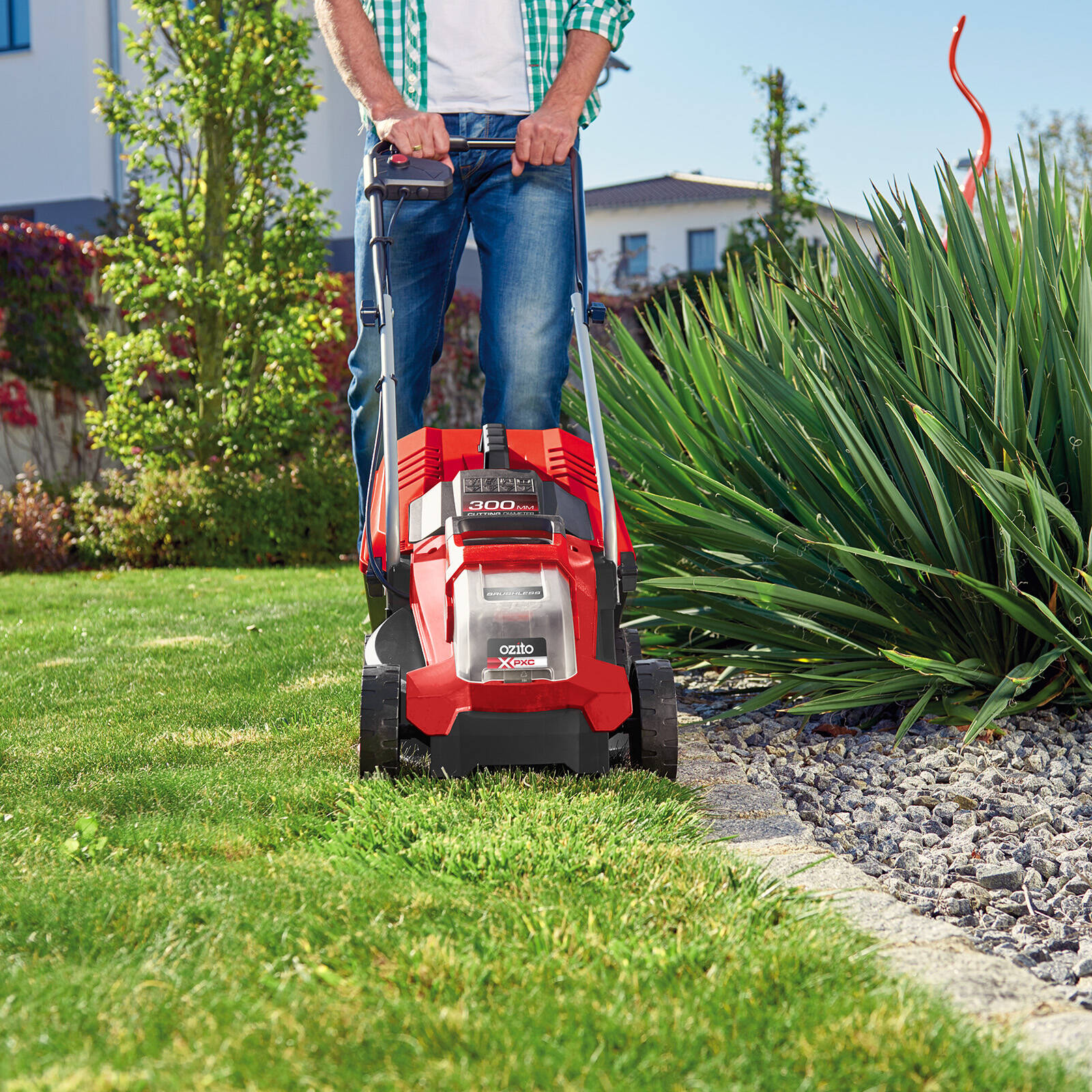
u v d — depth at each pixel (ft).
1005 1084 4.99
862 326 12.83
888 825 9.61
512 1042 5.12
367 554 10.46
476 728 8.68
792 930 6.60
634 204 102.37
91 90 50.75
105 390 39.04
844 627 12.60
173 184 36.22
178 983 5.65
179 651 16.66
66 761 10.55
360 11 10.80
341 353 42.11
